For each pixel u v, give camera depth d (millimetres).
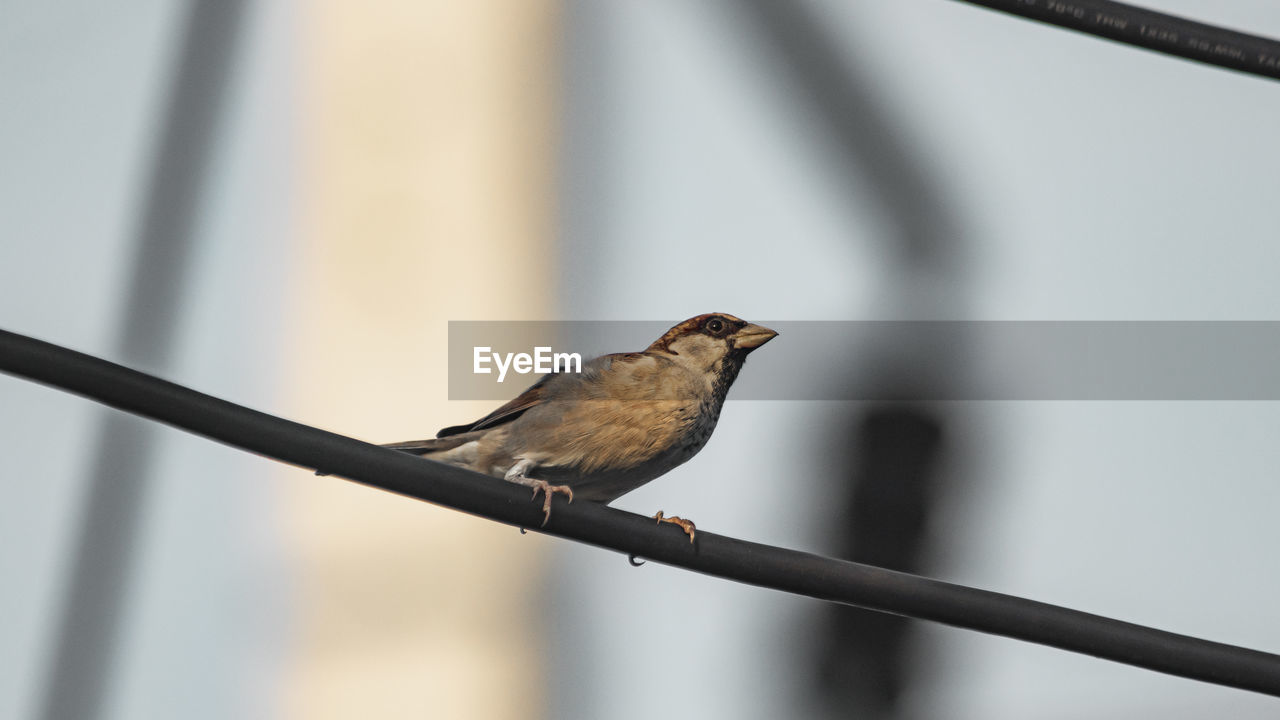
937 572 16922
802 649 16516
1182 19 7672
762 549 6645
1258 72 7660
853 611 16438
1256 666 6512
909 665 15914
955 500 17344
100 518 14148
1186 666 6500
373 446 6176
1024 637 6574
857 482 17547
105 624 14188
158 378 5672
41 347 5465
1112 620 6566
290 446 5984
